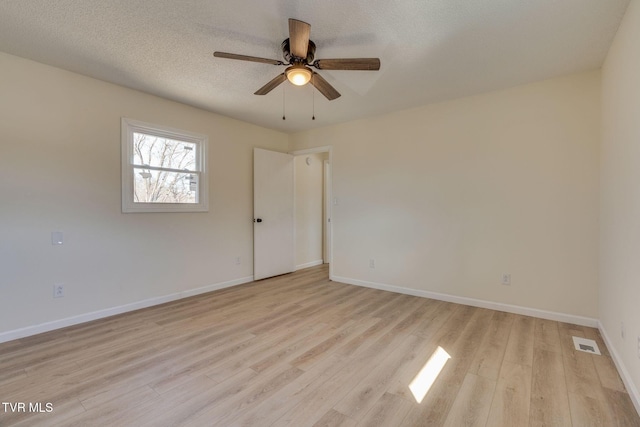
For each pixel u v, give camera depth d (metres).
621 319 2.04
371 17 2.07
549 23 2.12
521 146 3.16
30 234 2.66
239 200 4.46
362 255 4.37
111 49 2.50
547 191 3.03
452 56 2.58
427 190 3.77
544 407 1.70
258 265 4.67
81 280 2.95
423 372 2.06
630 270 1.86
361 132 4.37
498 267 3.30
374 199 4.24
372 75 2.95
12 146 2.58
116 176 3.18
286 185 5.14
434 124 3.71
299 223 5.63
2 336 2.52
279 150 5.12
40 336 2.63
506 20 2.09
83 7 1.98
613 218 2.29
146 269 3.43
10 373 2.05
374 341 2.54
